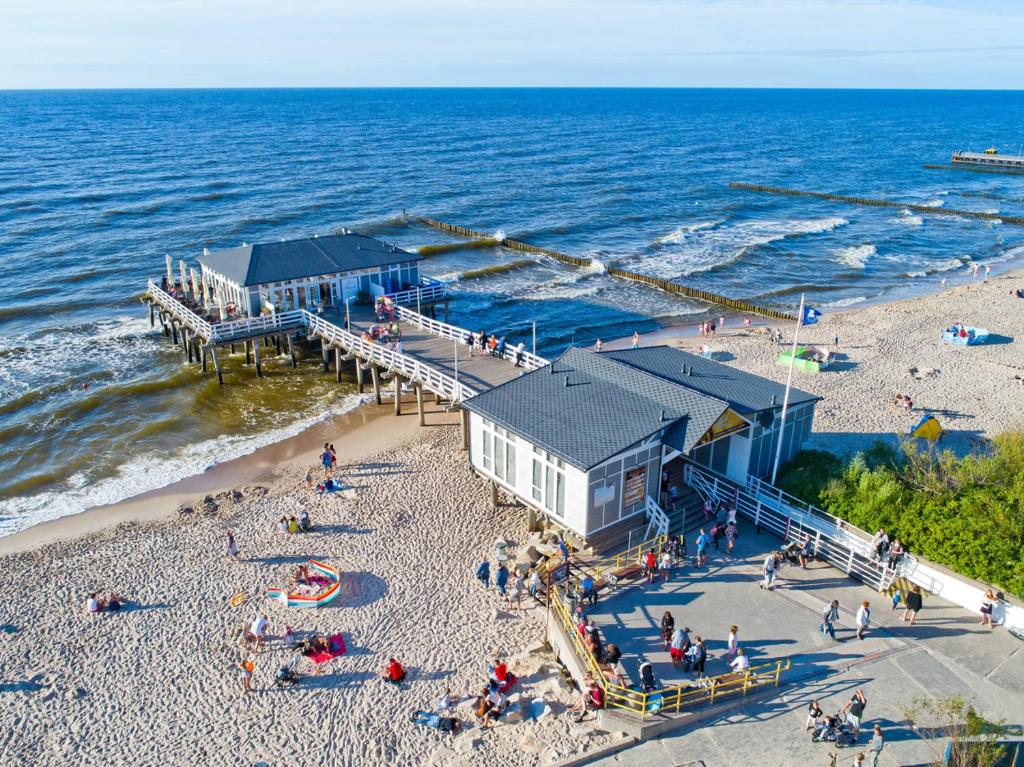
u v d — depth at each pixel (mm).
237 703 20172
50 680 21156
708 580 23000
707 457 28281
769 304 59594
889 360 44625
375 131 183125
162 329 51188
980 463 26375
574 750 17484
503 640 22234
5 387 41906
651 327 53906
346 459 34094
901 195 110562
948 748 15984
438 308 53406
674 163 136125
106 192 93125
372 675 20969
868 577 22750
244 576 25719
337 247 47250
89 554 27141
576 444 23812
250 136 164000
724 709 18188
